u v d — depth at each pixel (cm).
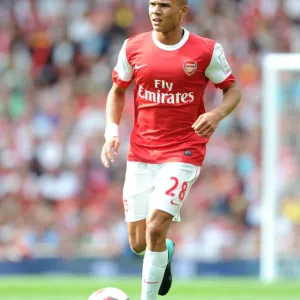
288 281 4509
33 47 6744
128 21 6825
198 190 5744
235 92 2270
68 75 6588
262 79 6462
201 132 2162
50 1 6938
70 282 4247
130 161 2303
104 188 5822
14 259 5219
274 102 4894
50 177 5847
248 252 5522
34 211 5666
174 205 2181
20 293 3700
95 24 6806
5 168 5878
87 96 6391
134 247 2350
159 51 2228
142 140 2273
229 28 6700
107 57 6681
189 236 5525
